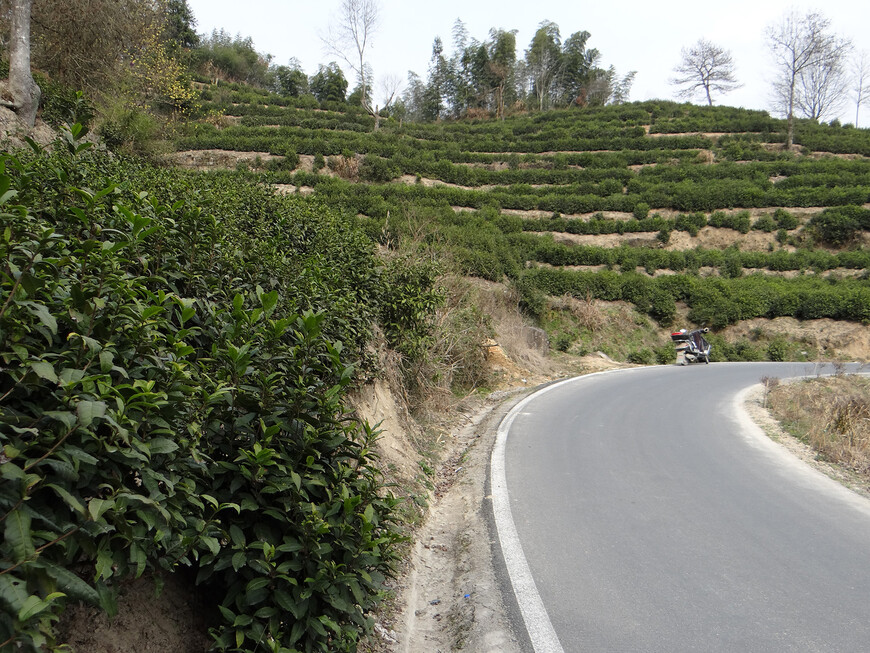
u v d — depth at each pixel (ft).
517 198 121.60
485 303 60.13
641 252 104.73
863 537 15.99
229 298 11.87
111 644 6.86
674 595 12.50
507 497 18.79
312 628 7.97
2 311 5.70
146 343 7.25
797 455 25.70
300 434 9.01
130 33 56.65
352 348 17.24
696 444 27.12
